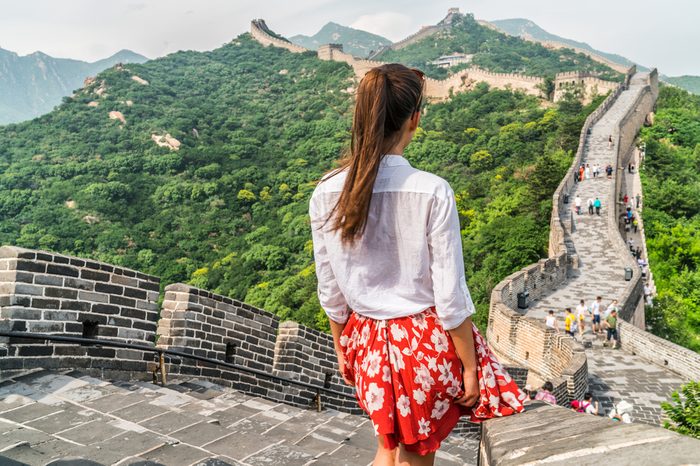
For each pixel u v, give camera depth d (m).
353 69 141.50
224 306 7.64
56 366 5.61
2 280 5.41
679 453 1.53
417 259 2.13
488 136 84.38
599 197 42.97
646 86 83.38
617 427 1.92
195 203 86.62
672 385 17.88
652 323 33.81
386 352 2.20
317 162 99.50
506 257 38.75
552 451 1.89
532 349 20.80
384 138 2.17
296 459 4.25
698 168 62.53
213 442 4.41
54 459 3.49
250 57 168.75
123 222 81.00
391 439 2.21
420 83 2.24
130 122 115.50
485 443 2.47
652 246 45.06
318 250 2.31
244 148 106.94
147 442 4.09
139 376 6.38
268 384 8.39
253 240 73.69
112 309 6.16
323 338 9.62
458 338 2.14
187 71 157.12
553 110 89.12
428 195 2.07
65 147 104.44
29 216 81.25
